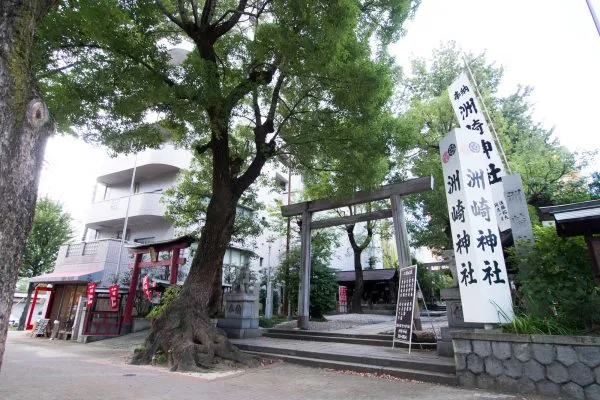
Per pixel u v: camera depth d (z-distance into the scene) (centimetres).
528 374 616
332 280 2134
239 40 1109
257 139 1242
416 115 1858
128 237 2339
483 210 760
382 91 1027
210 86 934
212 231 1125
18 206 318
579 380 570
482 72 2214
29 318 2128
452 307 875
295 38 866
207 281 1081
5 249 306
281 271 2145
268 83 1148
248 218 1802
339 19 809
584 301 622
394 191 1327
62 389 648
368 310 2767
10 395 595
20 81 329
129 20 928
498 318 692
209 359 908
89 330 1576
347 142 1166
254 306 1376
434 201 1958
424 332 1045
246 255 2375
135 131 1143
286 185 3069
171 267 1570
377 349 1003
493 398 592
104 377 769
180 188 1642
